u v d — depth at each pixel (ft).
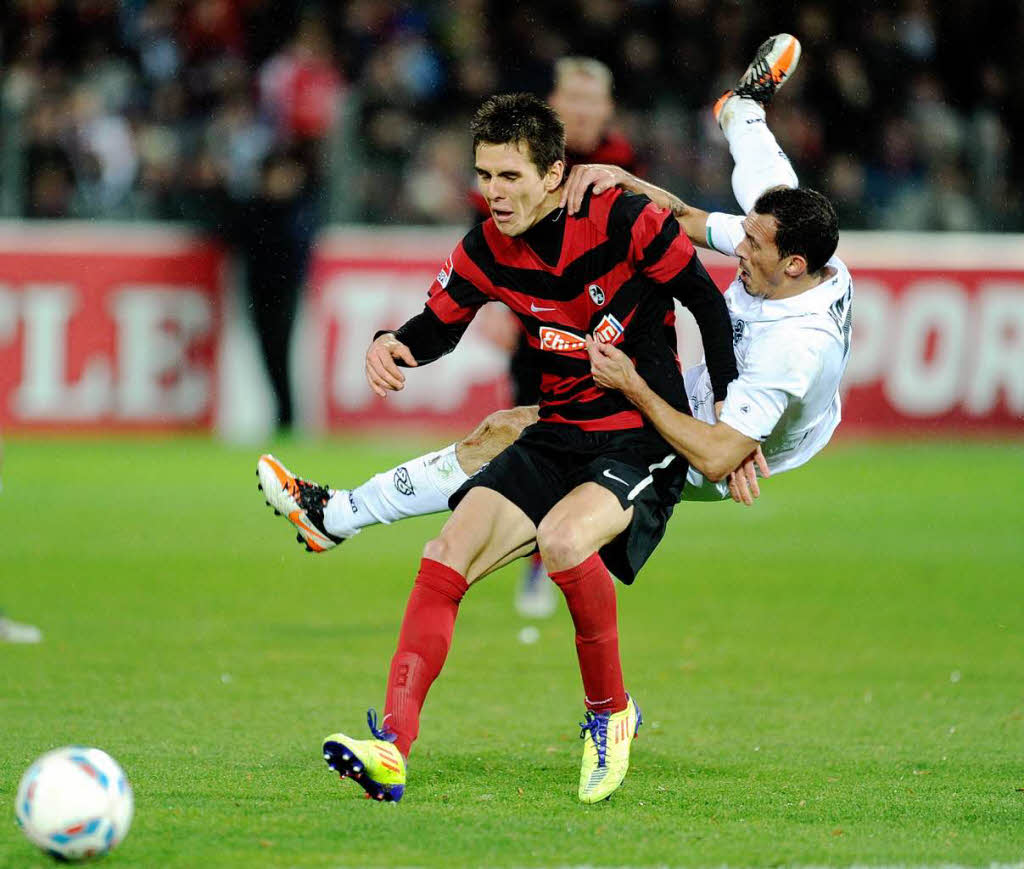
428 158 203.92
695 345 185.06
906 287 200.34
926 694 80.48
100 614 101.35
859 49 220.84
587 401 60.03
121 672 82.74
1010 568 126.52
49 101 196.85
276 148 191.52
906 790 59.11
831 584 118.62
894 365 201.05
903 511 157.58
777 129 214.69
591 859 47.85
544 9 219.20
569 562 56.13
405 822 52.47
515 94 57.52
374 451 181.88
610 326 59.26
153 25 208.85
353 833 50.75
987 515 155.33
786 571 124.57
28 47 205.87
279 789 57.41
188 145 197.26
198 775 59.67
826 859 48.44
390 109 205.98
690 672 86.07
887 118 217.97
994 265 201.98
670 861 47.78
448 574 57.36
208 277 190.90
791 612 106.93
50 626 96.63
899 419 201.87
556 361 60.08
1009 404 203.41
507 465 59.77
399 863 47.06
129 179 195.11
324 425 192.54
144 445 187.73
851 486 173.78
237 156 192.54
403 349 61.82
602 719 57.82
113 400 190.19
